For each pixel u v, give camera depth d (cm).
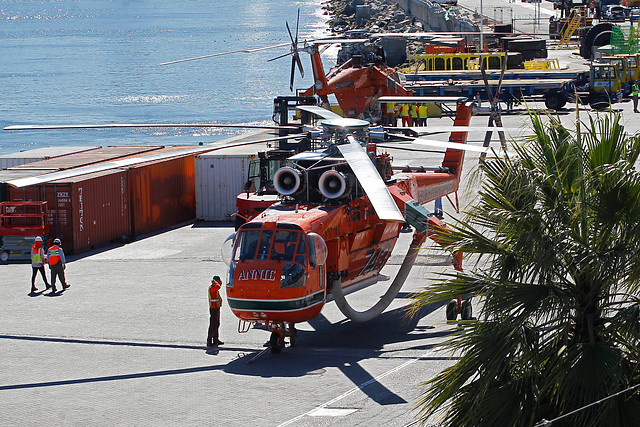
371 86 6638
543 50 10712
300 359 2577
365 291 3422
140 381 2378
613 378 1405
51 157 5419
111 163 2400
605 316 1573
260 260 2509
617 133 1609
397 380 2323
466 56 9994
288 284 2462
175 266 3966
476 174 1677
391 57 12888
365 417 2027
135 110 12388
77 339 2833
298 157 2828
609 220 1522
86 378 2417
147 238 4697
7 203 4159
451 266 3609
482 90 8838
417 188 3247
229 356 2623
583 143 1633
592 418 1389
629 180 1523
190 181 5256
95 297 3412
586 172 1563
